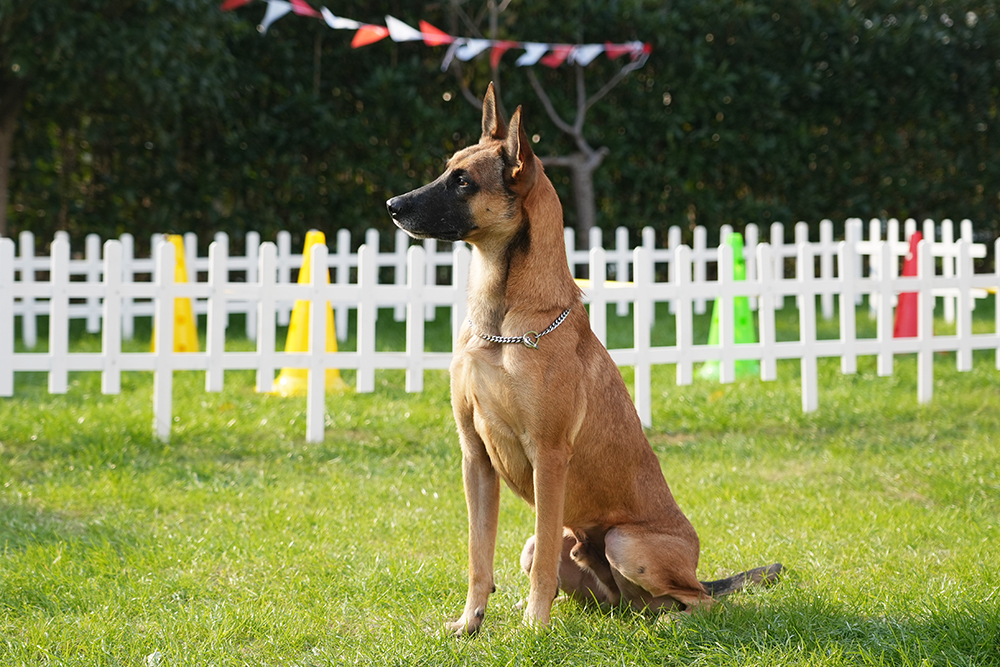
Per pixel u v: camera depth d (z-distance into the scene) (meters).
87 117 13.43
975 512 5.54
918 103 16.50
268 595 4.32
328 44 14.51
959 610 3.71
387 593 4.36
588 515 4.04
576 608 4.28
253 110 14.14
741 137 15.95
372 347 7.59
